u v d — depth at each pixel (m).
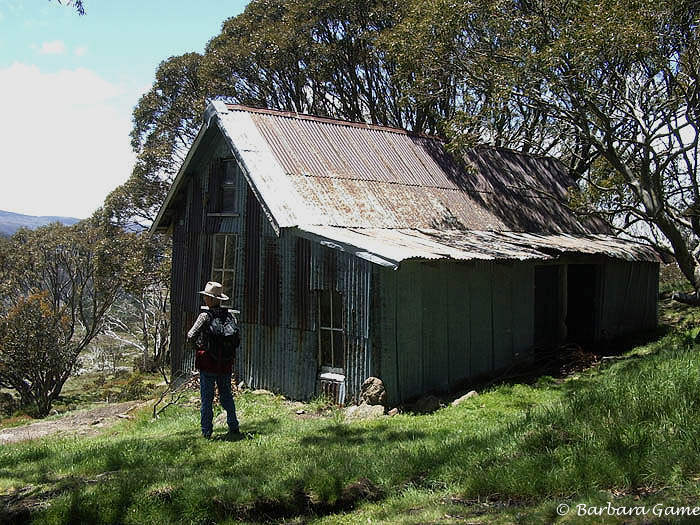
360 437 9.08
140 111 34.56
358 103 29.98
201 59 32.06
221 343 9.44
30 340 31.22
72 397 35.47
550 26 13.83
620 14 12.13
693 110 13.68
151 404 13.34
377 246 11.81
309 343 13.07
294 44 27.67
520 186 19.09
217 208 15.74
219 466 7.83
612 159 14.55
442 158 18.17
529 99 15.41
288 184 13.98
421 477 7.18
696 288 14.46
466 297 13.57
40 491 7.23
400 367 12.09
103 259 37.44
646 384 8.15
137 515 6.45
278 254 13.83
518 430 7.84
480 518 5.86
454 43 15.04
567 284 17.88
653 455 6.43
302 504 6.77
